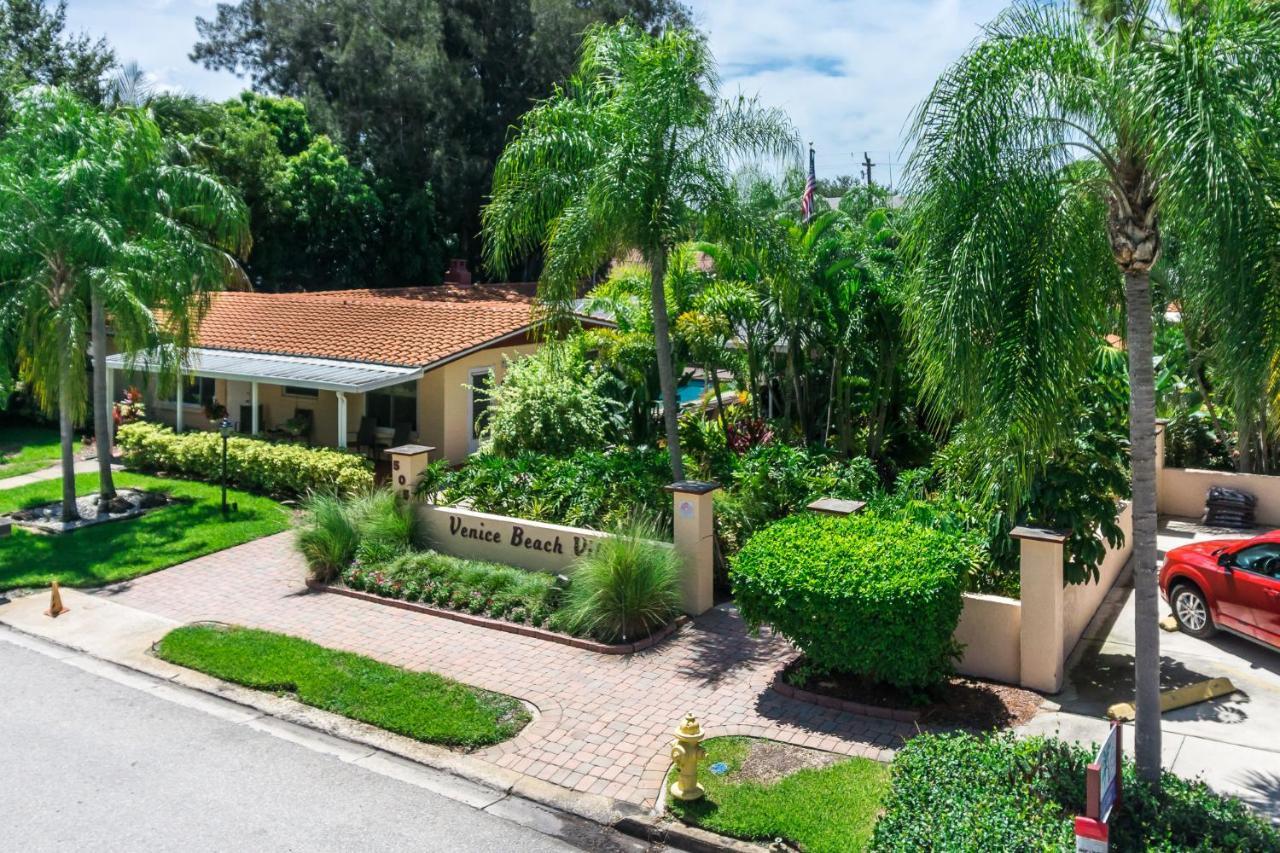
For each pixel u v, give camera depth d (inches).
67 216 616.4
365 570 526.9
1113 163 274.4
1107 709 358.0
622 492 547.8
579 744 349.1
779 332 684.1
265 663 421.7
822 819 288.4
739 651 432.8
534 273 1718.8
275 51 1641.2
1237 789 296.7
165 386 690.2
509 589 489.1
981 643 388.5
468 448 834.8
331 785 326.3
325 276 1450.5
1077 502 391.5
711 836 288.4
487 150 1530.5
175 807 310.8
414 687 395.2
